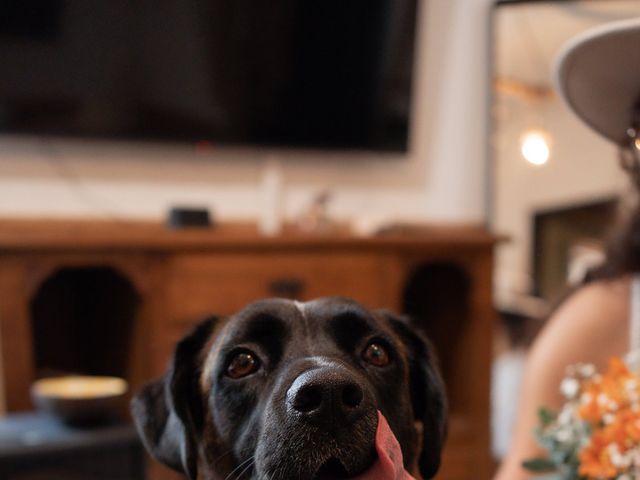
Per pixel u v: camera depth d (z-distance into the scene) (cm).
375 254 218
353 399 80
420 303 266
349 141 246
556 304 151
